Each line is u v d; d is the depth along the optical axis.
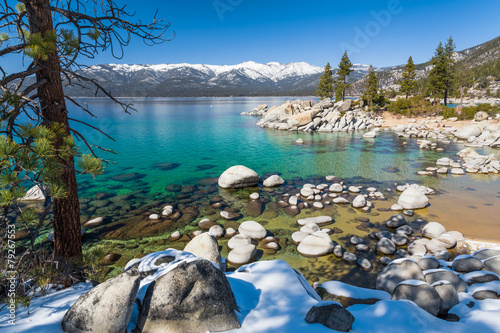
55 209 7.28
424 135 46.53
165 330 4.59
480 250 9.12
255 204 19.12
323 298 6.73
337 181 24.47
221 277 5.32
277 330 4.80
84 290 6.34
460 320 5.47
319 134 53.75
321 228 15.46
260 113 96.44
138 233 14.91
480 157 27.72
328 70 100.19
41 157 4.64
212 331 4.73
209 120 80.38
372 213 17.39
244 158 34.31
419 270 7.78
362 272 11.42
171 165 30.95
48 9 6.64
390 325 4.99
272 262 7.75
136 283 4.70
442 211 17.22
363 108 79.12
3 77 5.52
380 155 34.25
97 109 113.38
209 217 17.03
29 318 4.85
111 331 4.36
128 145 42.97
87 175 26.52
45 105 6.76
